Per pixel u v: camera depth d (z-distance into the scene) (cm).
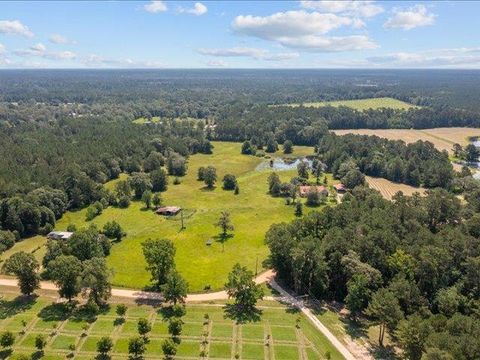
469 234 14662
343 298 13138
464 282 12462
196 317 11650
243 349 10431
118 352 10144
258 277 14125
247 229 18262
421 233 14000
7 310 11650
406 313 11744
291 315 11956
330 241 13538
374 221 14575
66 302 12125
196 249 16212
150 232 17675
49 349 10144
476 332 9488
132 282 13562
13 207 17325
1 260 14762
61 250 13900
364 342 10994
